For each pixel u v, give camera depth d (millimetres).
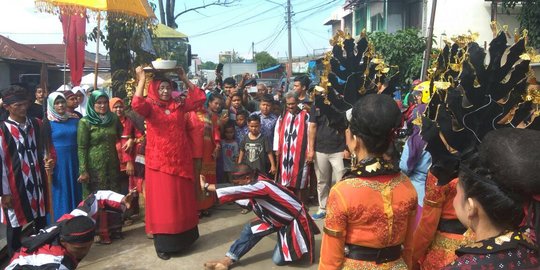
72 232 2545
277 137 5582
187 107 4207
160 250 4184
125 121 4984
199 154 4715
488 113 1563
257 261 4105
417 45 9562
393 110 1715
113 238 4715
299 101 5566
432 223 2020
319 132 5078
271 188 3758
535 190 1055
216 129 5621
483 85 1566
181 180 4152
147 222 4215
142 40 7562
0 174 3730
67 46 6098
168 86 4059
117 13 4984
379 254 1790
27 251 2617
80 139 4520
